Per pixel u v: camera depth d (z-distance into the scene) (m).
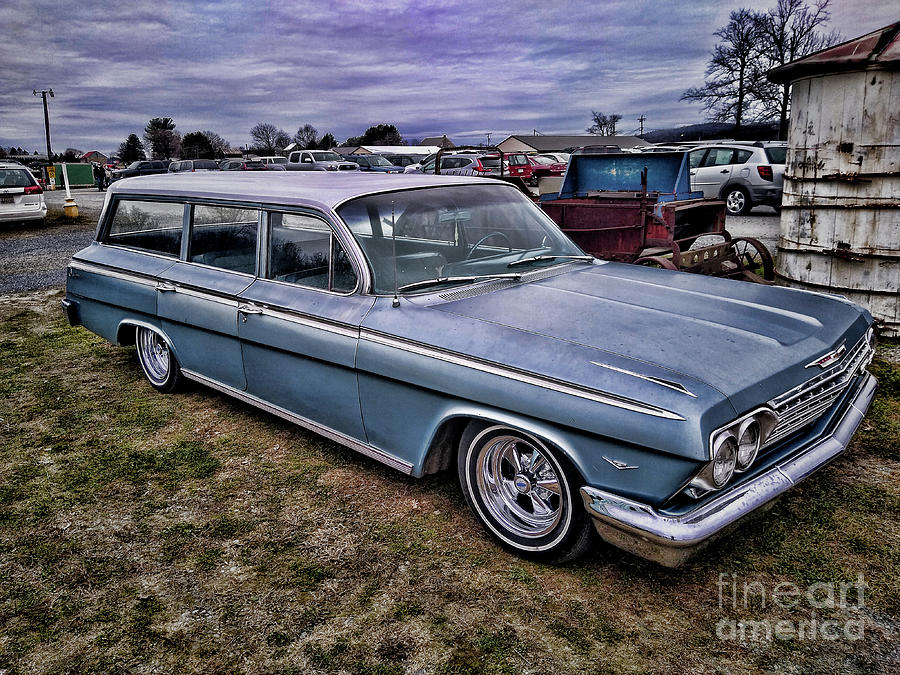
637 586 2.83
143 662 2.52
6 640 2.66
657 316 3.06
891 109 5.31
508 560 3.04
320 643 2.57
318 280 3.67
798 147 6.03
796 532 3.13
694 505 2.49
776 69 6.00
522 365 2.78
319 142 108.81
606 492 2.59
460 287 3.48
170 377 5.09
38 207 17.02
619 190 8.66
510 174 23.69
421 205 3.76
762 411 2.53
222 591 2.90
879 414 4.34
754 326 2.99
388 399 3.32
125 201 5.15
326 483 3.79
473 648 2.51
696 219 8.12
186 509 3.57
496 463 3.11
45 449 4.34
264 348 3.95
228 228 4.21
